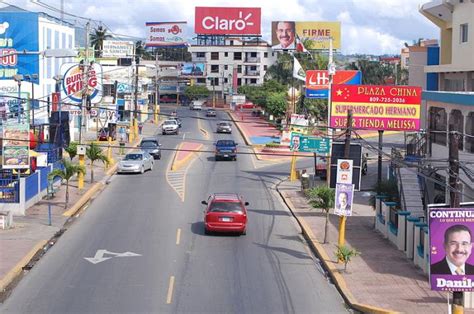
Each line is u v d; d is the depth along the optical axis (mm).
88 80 54688
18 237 27344
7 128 32875
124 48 100625
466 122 28859
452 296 18688
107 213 33844
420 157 32438
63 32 66375
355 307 18703
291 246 27328
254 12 141125
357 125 36344
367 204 37969
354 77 48438
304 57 98938
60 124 47156
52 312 17641
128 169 48938
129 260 24031
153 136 78688
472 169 27906
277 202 38812
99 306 18266
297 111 89688
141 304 18531
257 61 146125
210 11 140750
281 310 18359
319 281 21891
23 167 32844
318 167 48031
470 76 37469
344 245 24797
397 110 35875
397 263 23922
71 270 22469
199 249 26141
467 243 16656
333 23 123375
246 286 20875
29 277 21500
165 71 145125
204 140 74625
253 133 82750
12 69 57594
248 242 27828
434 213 16797
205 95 143250
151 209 35156
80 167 35594
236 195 30250
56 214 32719
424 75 49156
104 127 69688
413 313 17891
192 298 19281
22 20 57312
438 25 44125
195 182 45688
